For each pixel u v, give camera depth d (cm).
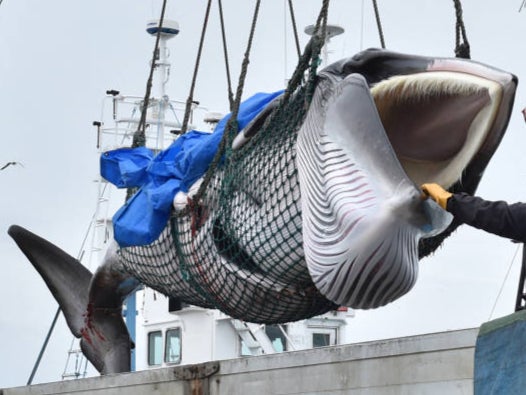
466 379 588
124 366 994
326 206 627
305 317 764
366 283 613
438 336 605
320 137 641
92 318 1000
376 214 597
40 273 1030
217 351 1359
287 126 689
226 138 748
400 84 610
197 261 786
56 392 862
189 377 749
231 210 736
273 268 714
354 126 617
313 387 667
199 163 780
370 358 638
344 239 612
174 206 798
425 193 572
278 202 691
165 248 827
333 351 660
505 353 529
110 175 901
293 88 682
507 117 591
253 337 1363
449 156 616
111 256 955
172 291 855
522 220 519
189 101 934
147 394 783
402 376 619
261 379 701
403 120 619
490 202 531
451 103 600
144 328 1466
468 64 596
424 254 698
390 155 597
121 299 989
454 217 587
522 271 648
